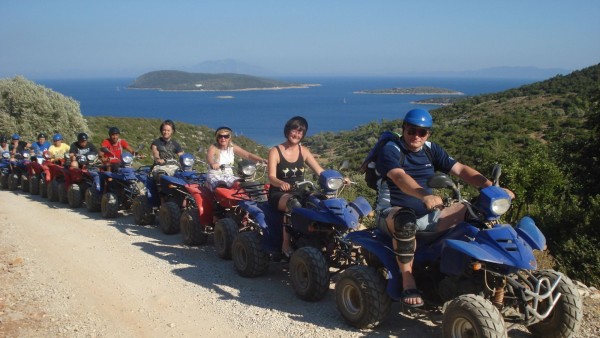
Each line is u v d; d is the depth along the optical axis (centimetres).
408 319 510
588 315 496
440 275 462
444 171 502
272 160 636
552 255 739
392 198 479
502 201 419
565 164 1284
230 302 574
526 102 4950
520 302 419
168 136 999
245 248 643
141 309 562
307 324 505
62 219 1066
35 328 510
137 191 1070
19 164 1542
